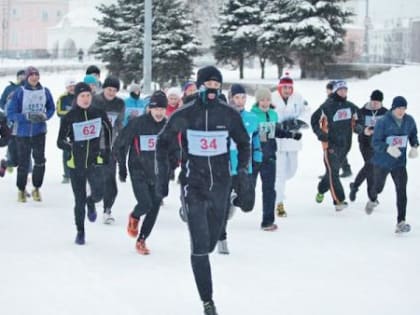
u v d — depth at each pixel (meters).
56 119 25.33
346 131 12.32
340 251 9.68
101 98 11.73
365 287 7.98
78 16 78.94
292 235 10.66
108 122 9.84
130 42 35.72
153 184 9.31
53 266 8.65
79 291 7.64
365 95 27.19
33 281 8.00
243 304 7.28
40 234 10.38
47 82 37.91
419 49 46.00
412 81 29.11
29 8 93.69
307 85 31.81
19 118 12.54
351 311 7.12
